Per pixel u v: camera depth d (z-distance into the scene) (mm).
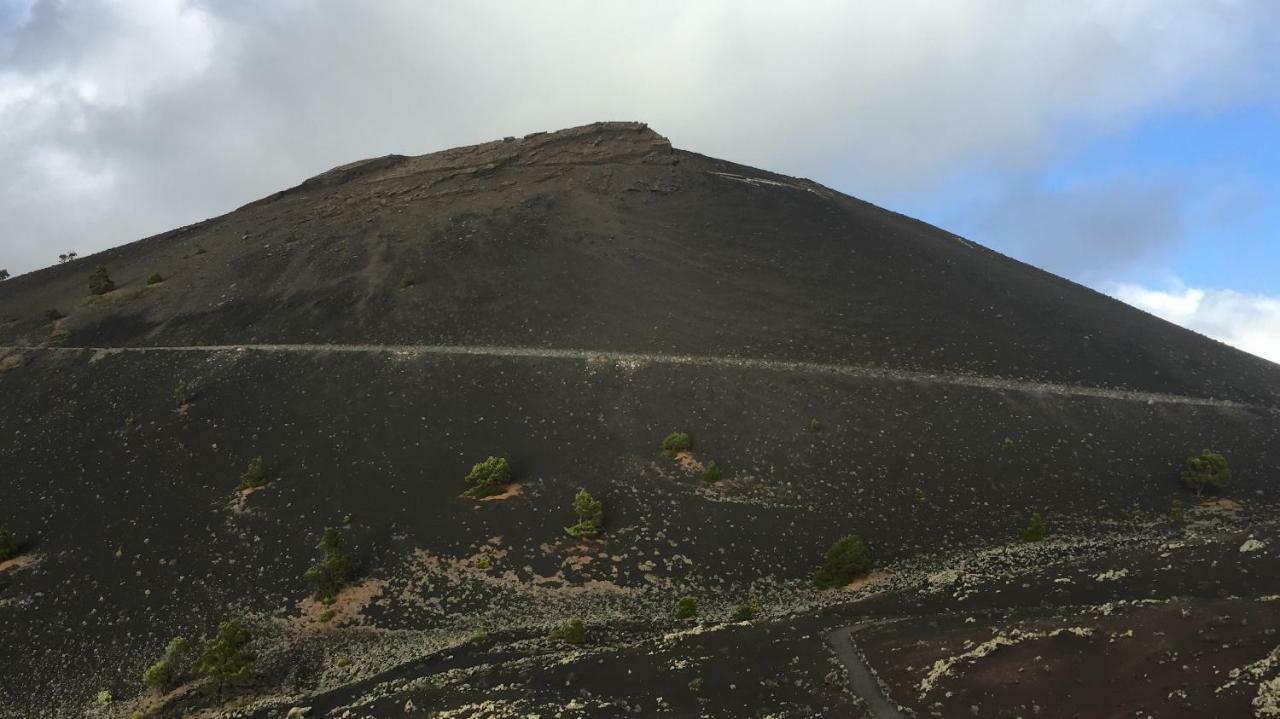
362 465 62625
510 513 56531
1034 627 34344
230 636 43594
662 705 33312
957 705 29938
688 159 129125
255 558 53656
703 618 45594
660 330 81250
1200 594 36156
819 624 40031
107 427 70000
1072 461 60719
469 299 89625
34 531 57750
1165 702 27344
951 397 68750
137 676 44812
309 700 40219
